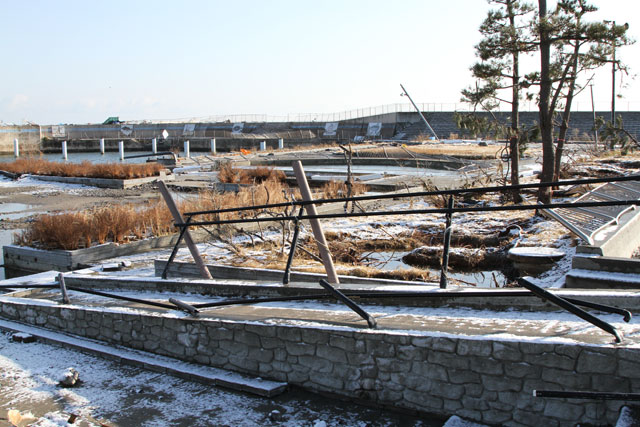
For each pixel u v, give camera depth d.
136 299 7.27
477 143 47.50
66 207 23.78
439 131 64.94
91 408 5.56
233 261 11.10
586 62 14.20
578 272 7.69
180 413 5.35
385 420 4.99
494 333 4.79
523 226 13.40
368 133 70.94
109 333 7.37
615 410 4.18
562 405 4.36
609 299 5.21
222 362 6.23
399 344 5.05
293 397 5.55
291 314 6.23
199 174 34.41
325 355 5.48
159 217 15.71
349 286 6.68
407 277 9.25
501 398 4.61
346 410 5.22
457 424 4.68
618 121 20.83
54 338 7.68
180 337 6.58
